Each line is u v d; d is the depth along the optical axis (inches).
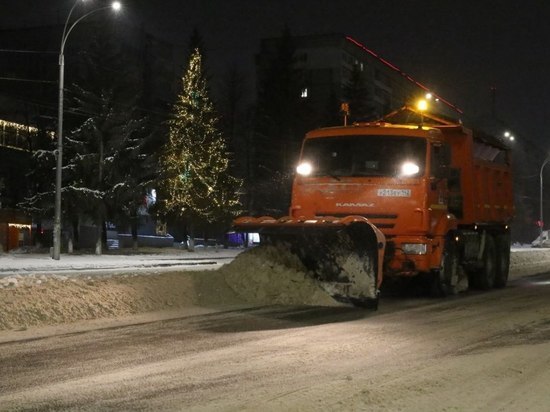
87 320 469.7
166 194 1790.1
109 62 1571.1
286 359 349.4
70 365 332.8
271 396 277.6
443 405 267.7
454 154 695.7
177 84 2048.5
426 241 569.9
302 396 277.0
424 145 578.6
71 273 913.5
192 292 556.1
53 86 2258.9
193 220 1812.3
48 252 1606.8
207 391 286.4
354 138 593.9
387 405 266.1
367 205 576.4
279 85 2429.9
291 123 2413.9
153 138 1830.7
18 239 1724.9
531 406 268.2
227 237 2316.7
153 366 332.5
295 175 608.7
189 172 1786.4
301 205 598.2
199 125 1803.6
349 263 546.0
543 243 2632.9
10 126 1873.8
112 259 1364.4
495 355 363.6
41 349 370.6
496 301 619.2
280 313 509.4
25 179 1824.6
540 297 660.1
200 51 2032.5
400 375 315.6
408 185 570.6
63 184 1533.0
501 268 784.9
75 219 1588.3
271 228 548.4
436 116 701.9
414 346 387.9
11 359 345.4
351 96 2536.9
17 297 461.7
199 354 360.5
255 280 574.6
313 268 569.6
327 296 553.6
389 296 653.9
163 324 457.4
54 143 1593.3
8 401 270.4
